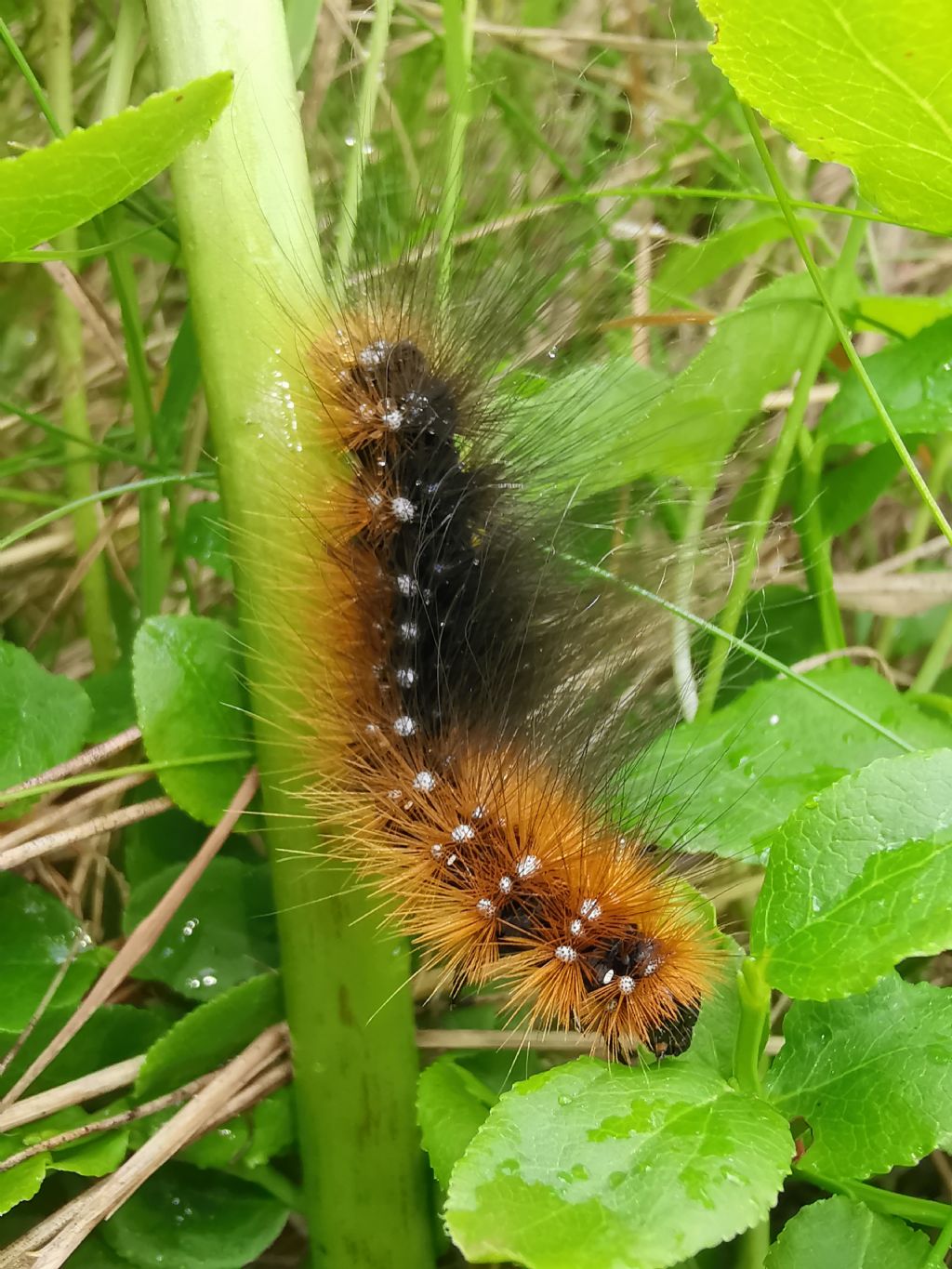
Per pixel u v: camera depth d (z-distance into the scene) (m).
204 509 0.12
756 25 0.07
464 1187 0.07
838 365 0.14
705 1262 0.10
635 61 0.17
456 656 0.10
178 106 0.07
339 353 0.10
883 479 0.13
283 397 0.09
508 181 0.15
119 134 0.07
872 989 0.08
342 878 0.09
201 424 0.14
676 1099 0.07
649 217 0.16
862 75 0.08
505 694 0.10
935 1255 0.08
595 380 0.12
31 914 0.10
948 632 0.14
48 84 0.14
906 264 0.18
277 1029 0.10
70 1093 0.10
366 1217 0.10
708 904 0.09
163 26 0.09
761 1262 0.10
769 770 0.11
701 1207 0.07
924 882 0.07
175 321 0.16
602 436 0.12
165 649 0.10
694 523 0.12
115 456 0.13
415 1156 0.10
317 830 0.10
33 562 0.15
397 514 0.10
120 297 0.13
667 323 0.13
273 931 0.11
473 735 0.10
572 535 0.12
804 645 0.14
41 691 0.10
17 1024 0.10
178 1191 0.10
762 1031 0.09
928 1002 0.08
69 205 0.08
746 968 0.08
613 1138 0.07
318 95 0.14
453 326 0.11
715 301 0.17
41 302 0.16
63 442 0.15
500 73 0.16
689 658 0.12
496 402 0.11
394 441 0.10
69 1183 0.10
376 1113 0.10
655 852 0.10
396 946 0.10
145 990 0.11
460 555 0.10
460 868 0.10
